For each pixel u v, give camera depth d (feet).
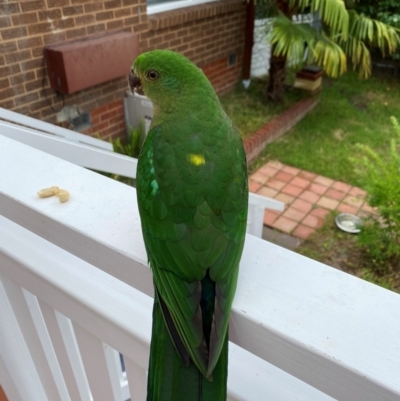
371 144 5.77
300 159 5.48
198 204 0.86
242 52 6.85
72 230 0.92
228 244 0.84
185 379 0.74
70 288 1.06
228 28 6.31
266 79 7.41
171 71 1.09
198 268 0.81
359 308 0.73
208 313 0.78
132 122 5.16
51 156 1.11
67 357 1.30
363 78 7.70
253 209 3.54
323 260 3.99
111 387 1.26
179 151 0.93
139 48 4.93
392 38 6.01
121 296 1.05
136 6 4.68
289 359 0.73
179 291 0.79
